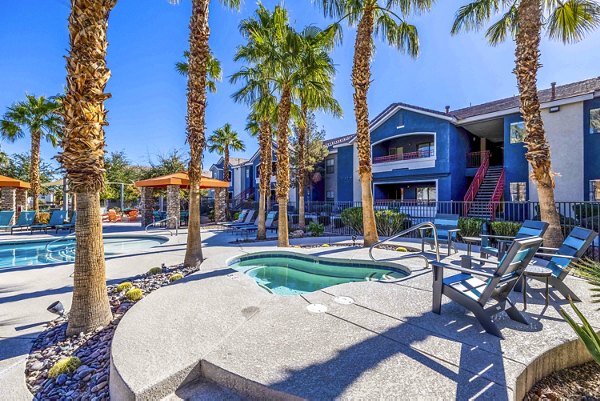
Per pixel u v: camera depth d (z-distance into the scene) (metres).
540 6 8.12
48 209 29.38
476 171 18.47
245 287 5.05
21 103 17.70
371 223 9.93
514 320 3.53
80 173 3.84
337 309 3.97
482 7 9.35
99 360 3.19
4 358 3.24
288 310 3.95
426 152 19.94
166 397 2.44
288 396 2.23
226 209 23.66
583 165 13.19
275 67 10.30
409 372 2.48
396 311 3.89
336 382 2.35
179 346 2.97
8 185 15.06
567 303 4.09
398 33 10.48
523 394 2.48
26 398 2.63
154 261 7.80
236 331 3.31
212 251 8.80
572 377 2.84
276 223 16.34
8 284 5.79
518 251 3.03
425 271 6.10
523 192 15.21
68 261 8.83
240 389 2.47
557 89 16.27
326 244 10.59
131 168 34.44
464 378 2.39
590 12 8.65
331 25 10.45
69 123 3.77
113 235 13.36
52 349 3.44
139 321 3.60
